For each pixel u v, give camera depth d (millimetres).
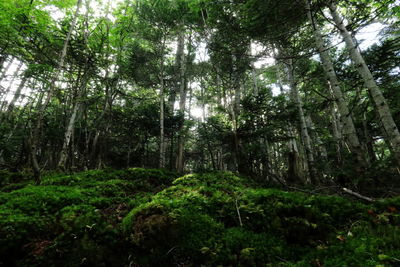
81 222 3004
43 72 8477
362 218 2930
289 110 8180
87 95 9625
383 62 6441
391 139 4336
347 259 2207
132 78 12328
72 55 7969
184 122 13156
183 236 3049
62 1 7285
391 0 4645
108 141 12570
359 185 4168
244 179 6395
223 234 3127
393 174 4043
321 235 2857
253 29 5941
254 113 8141
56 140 10336
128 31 9883
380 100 4590
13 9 6469
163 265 2748
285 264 2490
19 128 10469
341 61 7996
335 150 6793
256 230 3252
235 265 2609
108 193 5039
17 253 2469
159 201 3738
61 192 4344
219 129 8562
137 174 6988
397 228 2465
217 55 8742
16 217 2850
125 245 2922
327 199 3494
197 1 7266
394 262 1953
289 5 5133
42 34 7340
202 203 3871
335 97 5359
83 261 2586
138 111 12266
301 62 10508
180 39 16984
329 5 5414
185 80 16328
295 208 3311
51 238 2783
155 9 11086
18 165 8281
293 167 7609
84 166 9242
